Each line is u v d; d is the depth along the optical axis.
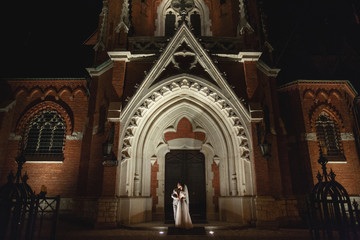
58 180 13.42
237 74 12.59
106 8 14.87
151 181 12.77
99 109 12.65
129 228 9.98
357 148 14.16
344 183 13.43
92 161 11.89
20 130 14.16
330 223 4.75
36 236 7.91
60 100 14.71
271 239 7.91
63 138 14.29
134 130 11.62
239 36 13.47
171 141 13.29
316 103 14.73
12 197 4.61
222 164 12.47
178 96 12.72
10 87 14.79
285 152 12.61
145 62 12.64
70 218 11.98
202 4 16.11
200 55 12.55
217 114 12.52
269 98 13.31
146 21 15.02
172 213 12.59
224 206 12.04
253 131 11.39
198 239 7.91
